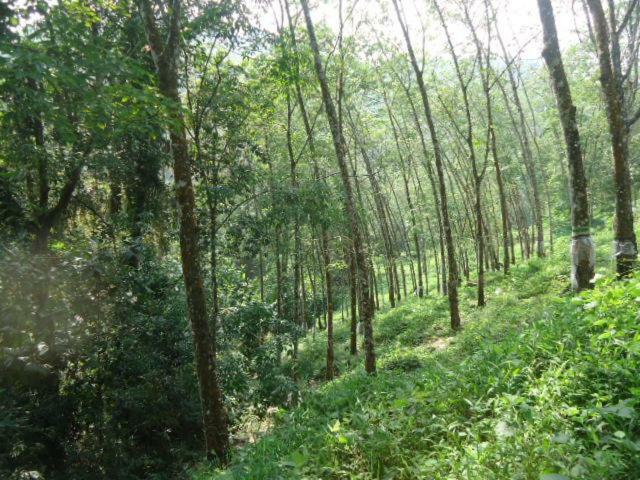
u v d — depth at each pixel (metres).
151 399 9.33
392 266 24.83
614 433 3.07
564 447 3.18
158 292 10.78
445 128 22.11
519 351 5.03
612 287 5.91
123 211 13.27
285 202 9.38
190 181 7.00
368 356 9.73
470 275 28.69
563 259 17.11
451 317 13.89
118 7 6.69
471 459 3.43
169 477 9.20
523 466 3.16
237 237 9.55
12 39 4.49
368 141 21.56
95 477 8.42
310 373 15.65
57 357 8.51
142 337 9.72
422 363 10.51
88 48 4.69
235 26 7.89
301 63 10.30
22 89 4.39
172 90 6.63
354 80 16.62
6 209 8.99
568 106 7.78
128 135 10.18
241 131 10.90
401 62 17.66
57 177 9.59
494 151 18.86
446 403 4.73
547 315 5.93
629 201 8.00
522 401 3.94
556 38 7.82
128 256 9.80
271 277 21.66
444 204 14.14
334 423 5.34
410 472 3.79
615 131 8.14
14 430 7.48
